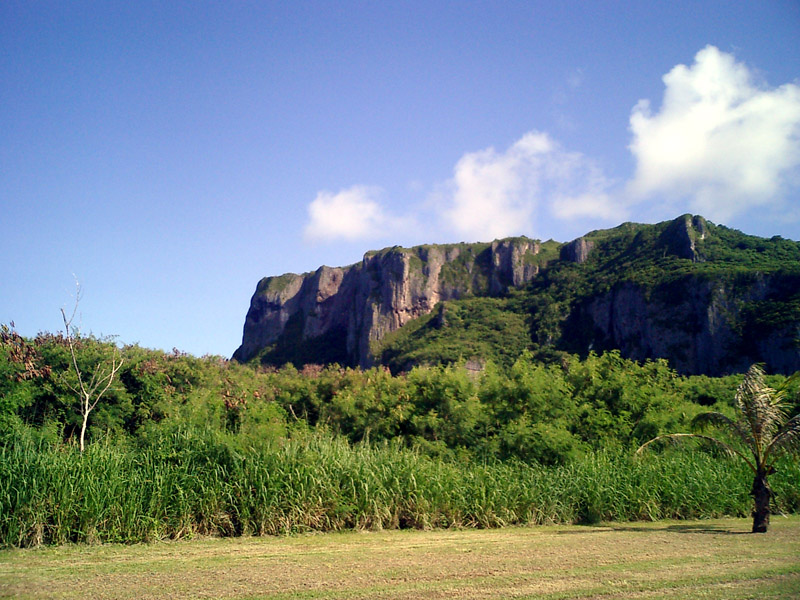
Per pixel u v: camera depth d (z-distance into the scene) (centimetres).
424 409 2147
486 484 1513
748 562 1005
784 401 1709
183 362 2328
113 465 1200
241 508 1252
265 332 14738
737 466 1869
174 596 760
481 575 881
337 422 2233
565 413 2164
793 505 1802
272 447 1386
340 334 13638
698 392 3288
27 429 1349
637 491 1636
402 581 842
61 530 1099
